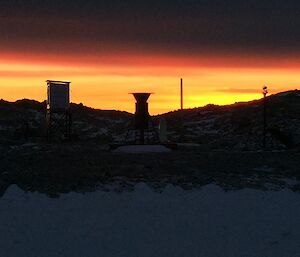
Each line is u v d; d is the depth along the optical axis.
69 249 14.38
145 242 15.02
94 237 15.30
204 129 62.69
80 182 21.69
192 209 18.12
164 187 21.31
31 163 26.47
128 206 18.30
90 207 18.08
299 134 50.91
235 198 19.58
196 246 14.79
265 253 14.44
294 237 15.84
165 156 29.88
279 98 71.38
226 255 14.23
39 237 15.20
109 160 27.59
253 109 66.19
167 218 17.11
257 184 22.50
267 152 33.59
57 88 51.06
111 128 77.62
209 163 27.16
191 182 22.33
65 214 17.23
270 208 18.67
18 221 16.39
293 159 29.38
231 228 16.39
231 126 59.62
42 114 91.12
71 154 30.72
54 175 23.00
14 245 14.59
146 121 37.88
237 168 25.84
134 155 30.42
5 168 24.94
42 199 18.73
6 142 40.97
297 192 21.31
